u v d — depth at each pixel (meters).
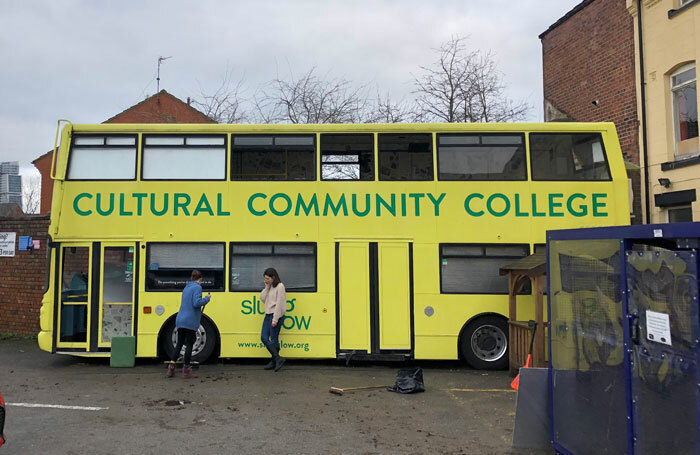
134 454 5.49
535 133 9.93
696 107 11.66
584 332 4.96
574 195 9.79
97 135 9.98
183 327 8.84
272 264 9.79
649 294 4.10
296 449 5.71
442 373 9.52
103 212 9.80
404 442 5.98
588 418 4.89
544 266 8.41
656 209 12.48
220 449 5.67
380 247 9.73
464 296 9.65
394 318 9.65
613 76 13.99
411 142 9.92
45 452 5.51
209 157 9.92
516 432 5.81
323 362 10.37
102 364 10.08
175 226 9.78
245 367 9.82
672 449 3.84
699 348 3.63
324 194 9.83
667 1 12.23
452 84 20.30
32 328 12.94
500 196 9.77
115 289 9.80
